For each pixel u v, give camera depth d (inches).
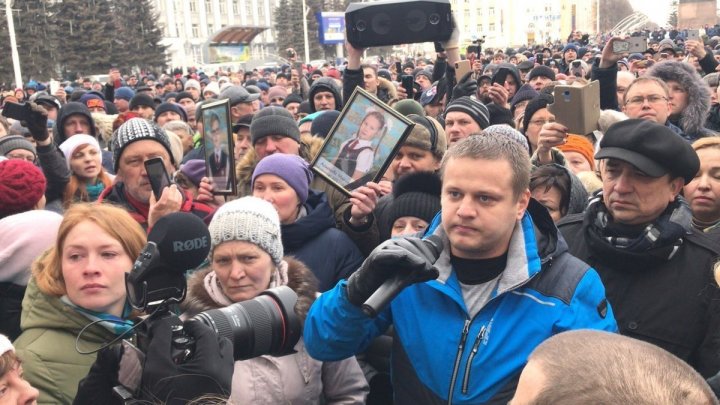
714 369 90.7
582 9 3430.1
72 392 85.7
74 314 87.9
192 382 59.8
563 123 140.3
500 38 3134.8
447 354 80.0
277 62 1991.9
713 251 95.0
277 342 74.8
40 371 85.2
